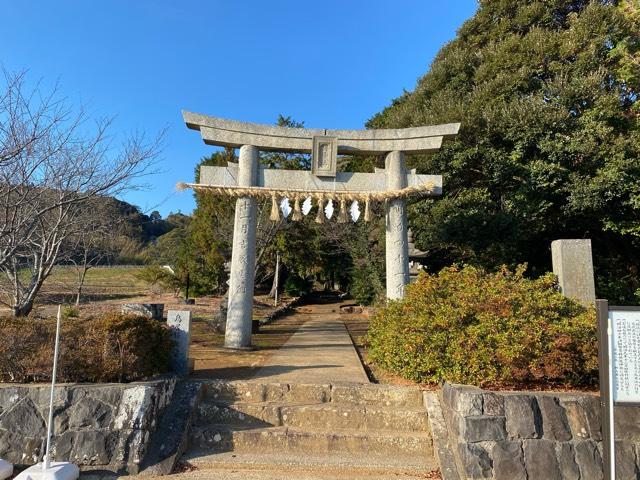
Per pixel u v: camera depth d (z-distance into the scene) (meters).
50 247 7.18
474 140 11.38
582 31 11.27
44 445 3.79
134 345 4.59
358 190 8.25
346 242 17.73
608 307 3.46
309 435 4.22
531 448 3.62
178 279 20.06
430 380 4.88
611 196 9.39
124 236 17.83
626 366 3.38
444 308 4.99
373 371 6.00
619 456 3.60
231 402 4.75
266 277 24.09
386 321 6.07
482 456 3.58
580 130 10.18
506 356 4.30
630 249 11.60
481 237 10.90
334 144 8.17
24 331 4.48
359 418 4.48
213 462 3.90
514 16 13.30
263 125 8.14
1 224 6.10
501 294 5.00
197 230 20.58
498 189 11.65
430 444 4.14
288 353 7.54
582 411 3.78
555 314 4.88
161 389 4.31
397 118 14.34
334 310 21.02
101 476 3.62
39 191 6.02
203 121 7.96
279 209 8.41
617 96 10.42
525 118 10.53
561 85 10.98
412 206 12.17
